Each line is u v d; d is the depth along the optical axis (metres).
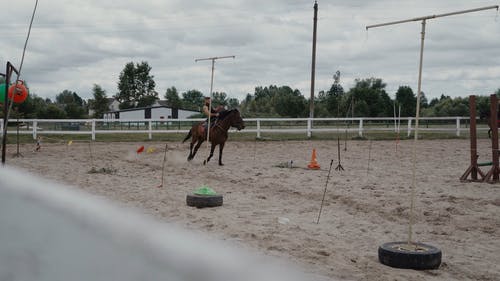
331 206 9.64
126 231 1.88
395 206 9.45
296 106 61.38
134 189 11.34
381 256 5.77
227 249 1.88
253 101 74.50
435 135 29.94
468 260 6.09
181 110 86.50
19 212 2.09
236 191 11.45
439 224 8.11
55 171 14.78
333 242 6.73
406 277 5.25
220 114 17.53
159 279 1.47
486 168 16.48
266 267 1.86
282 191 11.52
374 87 57.59
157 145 25.75
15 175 2.78
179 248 1.71
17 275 1.58
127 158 19.92
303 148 24.33
